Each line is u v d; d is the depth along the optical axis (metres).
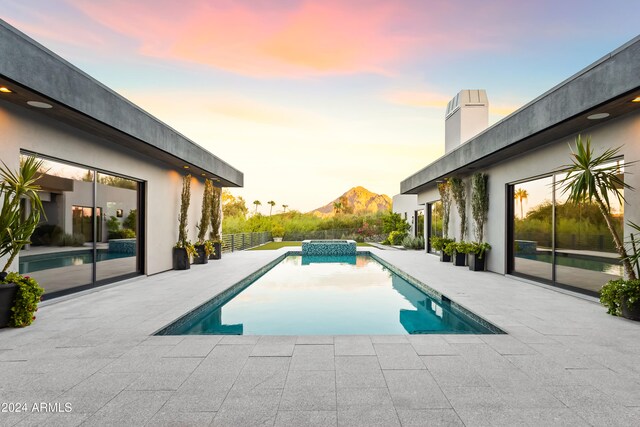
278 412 2.46
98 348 3.70
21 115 5.08
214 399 2.64
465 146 9.51
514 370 3.18
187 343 3.86
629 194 5.24
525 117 6.54
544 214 7.36
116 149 7.38
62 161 6.00
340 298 7.29
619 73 4.39
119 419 2.37
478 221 9.89
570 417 2.41
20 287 4.44
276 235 27.97
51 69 4.67
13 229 4.44
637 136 5.07
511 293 6.62
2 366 3.23
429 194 15.43
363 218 29.73
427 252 15.95
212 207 13.50
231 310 6.26
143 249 8.73
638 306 4.68
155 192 9.14
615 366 3.27
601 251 5.84
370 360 3.40
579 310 5.32
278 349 3.69
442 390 2.79
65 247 6.12
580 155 5.17
